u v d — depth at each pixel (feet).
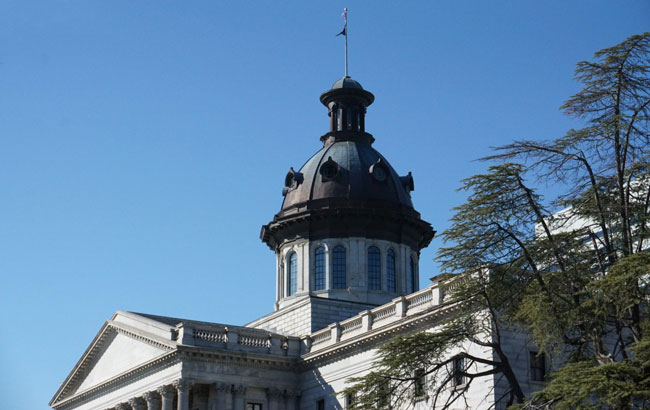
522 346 185.98
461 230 140.67
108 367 268.62
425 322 202.49
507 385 183.01
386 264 270.46
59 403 290.97
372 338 218.59
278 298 276.41
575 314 133.39
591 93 138.62
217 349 235.20
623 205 136.05
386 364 145.28
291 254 276.00
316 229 272.10
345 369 228.43
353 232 269.64
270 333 246.47
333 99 291.58
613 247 140.87
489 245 140.46
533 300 134.10
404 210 275.80
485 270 143.13
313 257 270.67
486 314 148.77
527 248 141.08
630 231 135.54
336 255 269.44
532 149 141.08
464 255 141.59
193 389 239.91
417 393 147.54
